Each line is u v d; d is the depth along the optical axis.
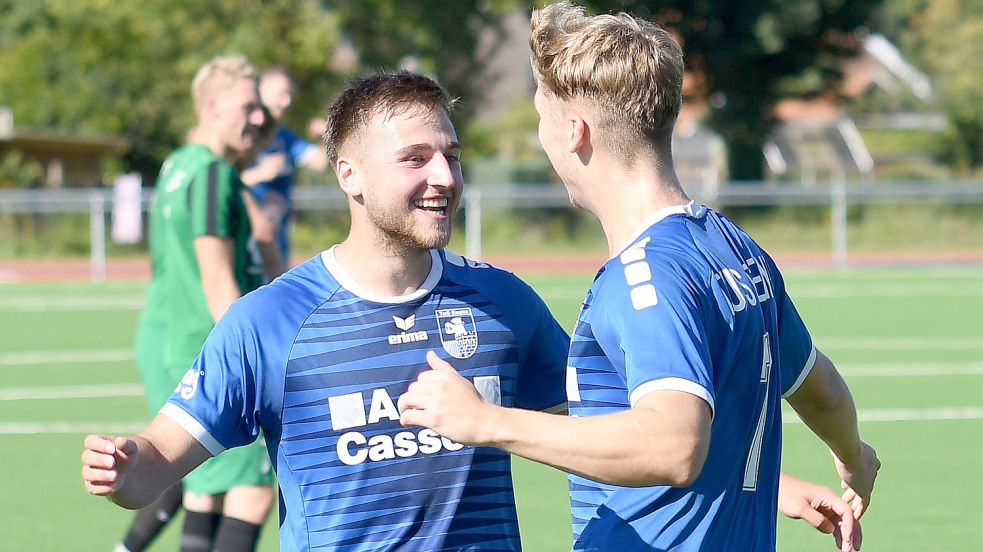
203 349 5.64
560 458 4.55
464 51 64.56
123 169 70.31
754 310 5.17
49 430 17.66
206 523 9.60
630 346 4.72
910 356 24.39
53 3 63.03
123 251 49.53
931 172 80.62
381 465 5.61
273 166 13.73
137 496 5.29
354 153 5.64
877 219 52.00
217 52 58.31
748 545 5.16
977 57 92.31
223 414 5.53
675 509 5.02
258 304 5.63
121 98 71.06
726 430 5.02
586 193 5.28
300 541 5.64
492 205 51.78
